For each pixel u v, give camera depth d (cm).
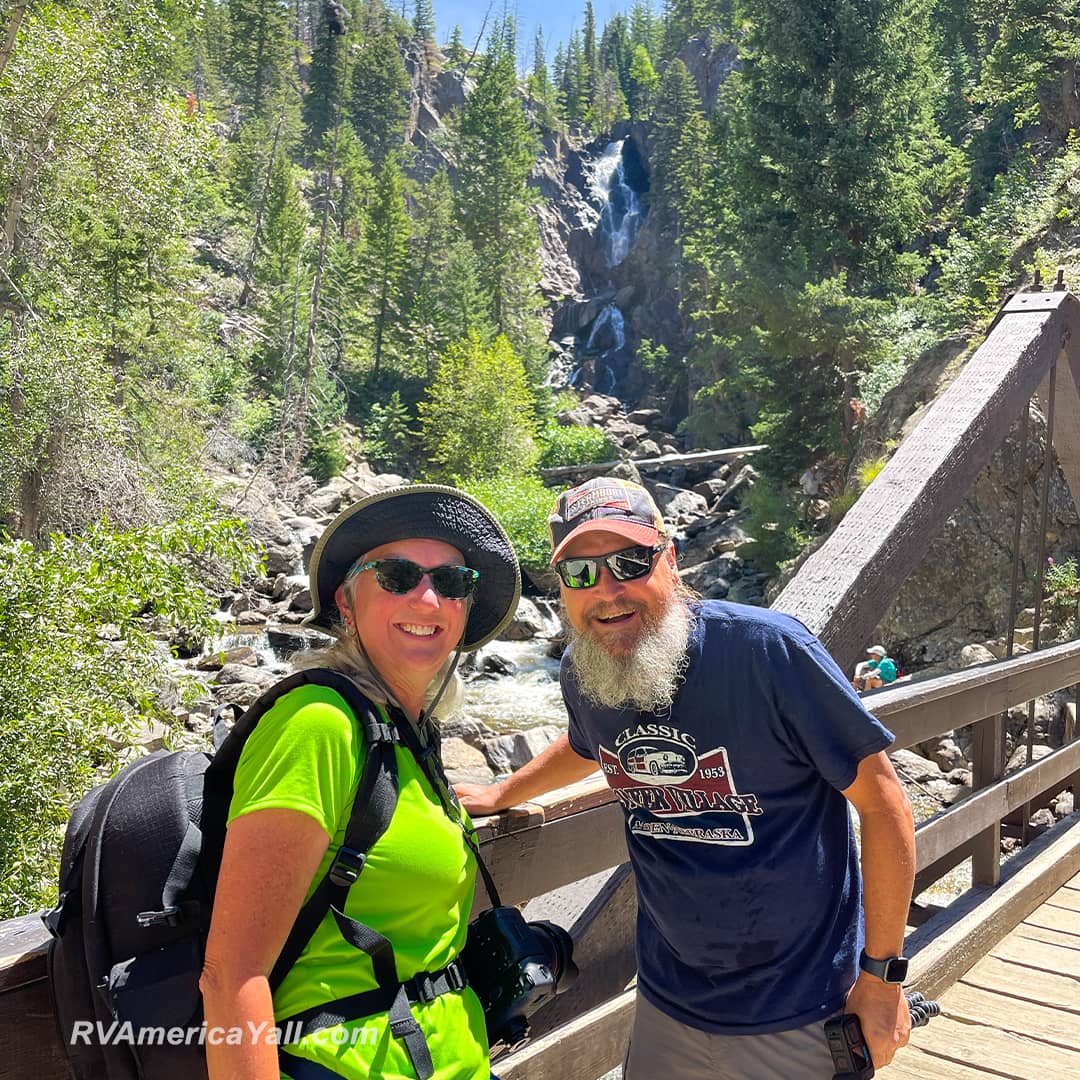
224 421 3209
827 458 2595
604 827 213
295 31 9756
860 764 162
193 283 3166
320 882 118
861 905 179
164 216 1792
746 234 2969
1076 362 412
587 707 179
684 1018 178
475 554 145
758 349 2742
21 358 1387
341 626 144
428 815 128
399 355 5234
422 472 4478
